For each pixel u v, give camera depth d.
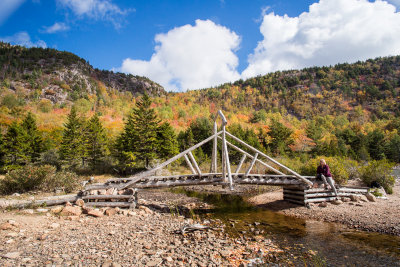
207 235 7.13
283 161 27.17
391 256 5.63
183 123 103.19
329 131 104.12
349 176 17.02
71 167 31.95
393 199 11.56
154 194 16.61
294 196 11.84
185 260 5.10
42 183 10.94
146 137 31.05
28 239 5.75
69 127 32.53
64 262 4.61
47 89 166.38
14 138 31.19
